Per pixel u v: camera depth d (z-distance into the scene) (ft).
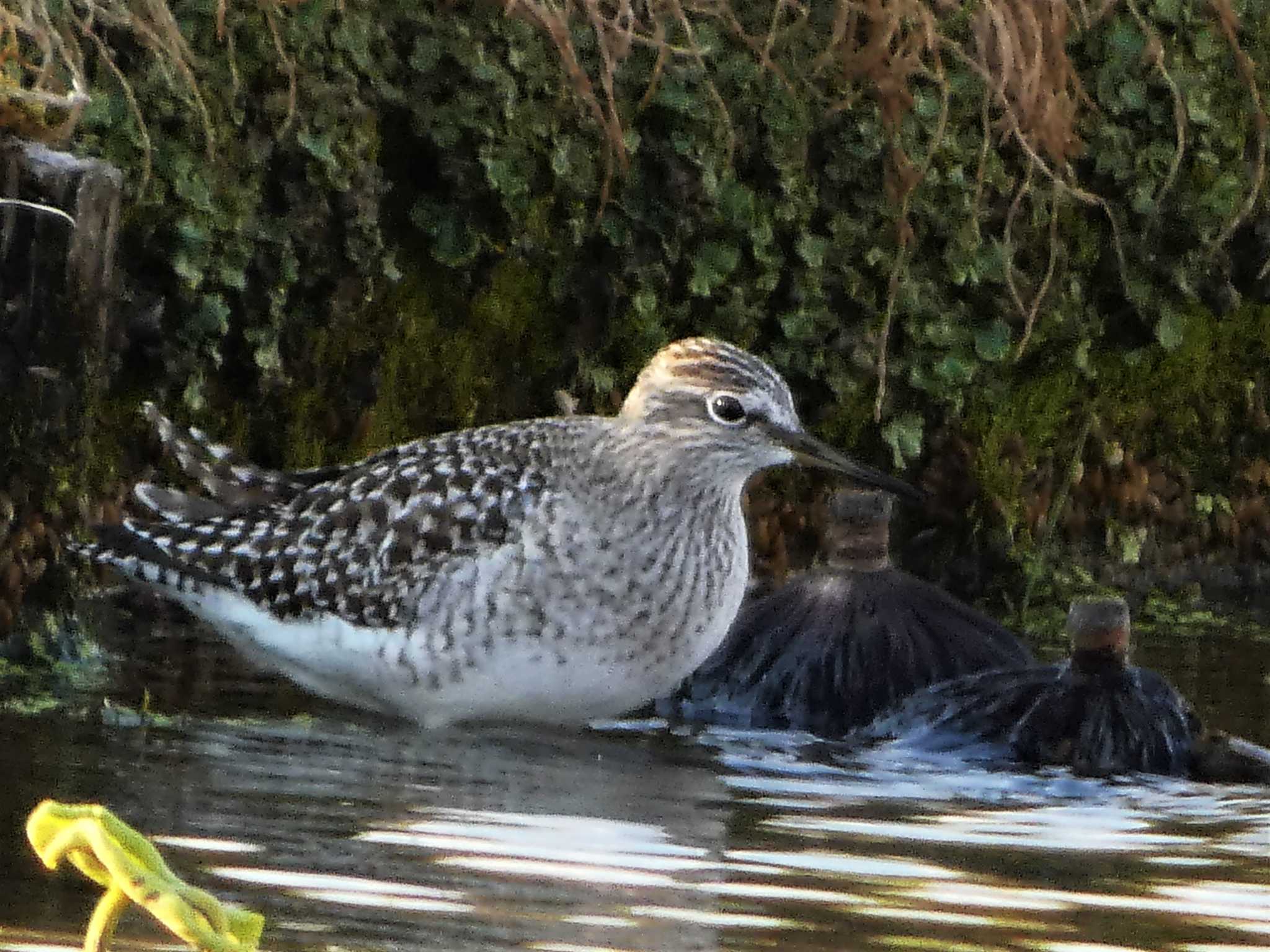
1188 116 51.13
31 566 37.55
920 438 49.08
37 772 29.81
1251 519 52.85
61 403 37.32
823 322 48.01
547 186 45.73
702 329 47.26
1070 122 47.96
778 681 38.65
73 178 36.63
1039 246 50.21
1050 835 29.50
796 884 26.32
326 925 23.65
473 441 36.55
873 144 47.75
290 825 27.89
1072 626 36.09
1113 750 34.71
